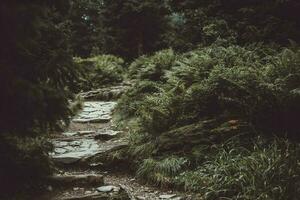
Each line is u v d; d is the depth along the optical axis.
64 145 8.45
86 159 7.59
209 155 6.91
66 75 5.29
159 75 12.23
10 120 4.45
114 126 10.09
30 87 4.12
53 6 5.15
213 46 10.84
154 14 21.73
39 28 4.34
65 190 6.21
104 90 14.96
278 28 11.14
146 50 22.31
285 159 6.06
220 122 7.48
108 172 7.43
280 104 7.15
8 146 5.38
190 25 13.26
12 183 5.38
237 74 7.80
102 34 25.17
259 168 5.95
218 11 12.68
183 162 6.89
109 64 18.25
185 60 9.95
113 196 6.00
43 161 5.97
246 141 7.05
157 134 7.88
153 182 6.75
